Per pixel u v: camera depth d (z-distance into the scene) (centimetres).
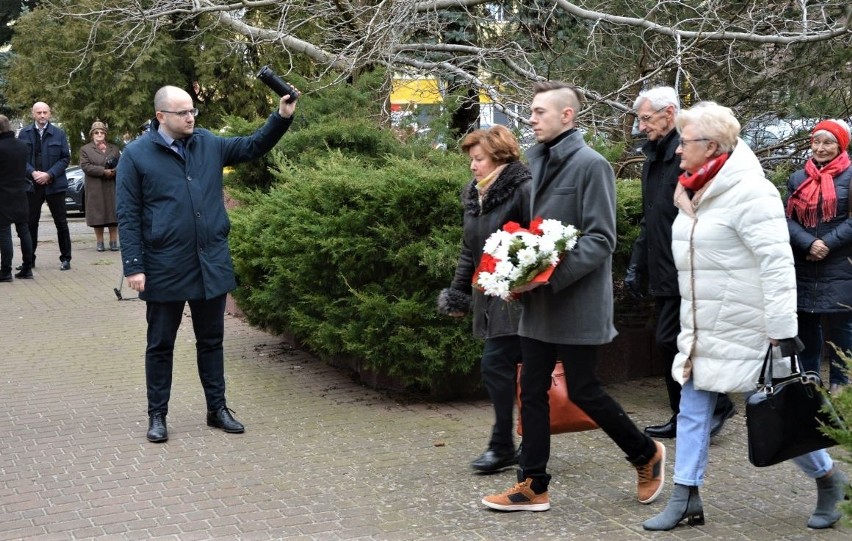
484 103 962
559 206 442
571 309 440
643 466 469
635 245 602
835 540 423
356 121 891
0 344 879
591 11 935
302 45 1059
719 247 417
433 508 473
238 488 506
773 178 746
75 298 1113
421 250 625
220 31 1354
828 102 910
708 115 418
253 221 759
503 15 1035
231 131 927
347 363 761
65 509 479
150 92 2133
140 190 581
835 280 622
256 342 870
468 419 630
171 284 582
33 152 1303
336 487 505
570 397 457
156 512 473
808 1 920
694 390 436
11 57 2491
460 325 634
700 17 892
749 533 432
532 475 463
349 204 665
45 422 634
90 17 1242
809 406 404
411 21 929
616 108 893
